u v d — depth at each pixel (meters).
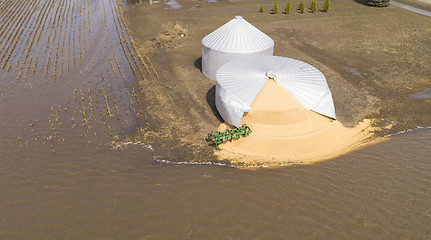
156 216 14.56
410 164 17.70
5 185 16.23
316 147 18.86
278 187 16.20
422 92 25.38
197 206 15.09
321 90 20.56
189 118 21.94
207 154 18.56
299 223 14.20
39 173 17.08
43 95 24.62
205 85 26.64
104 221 14.31
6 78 27.08
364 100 24.16
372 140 19.83
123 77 27.77
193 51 33.72
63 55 32.19
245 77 21.33
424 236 13.52
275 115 19.52
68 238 13.48
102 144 19.38
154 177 16.86
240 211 14.83
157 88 25.97
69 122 21.38
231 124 20.56
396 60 31.34
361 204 15.16
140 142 19.59
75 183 16.47
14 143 19.25
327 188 16.12
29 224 14.14
